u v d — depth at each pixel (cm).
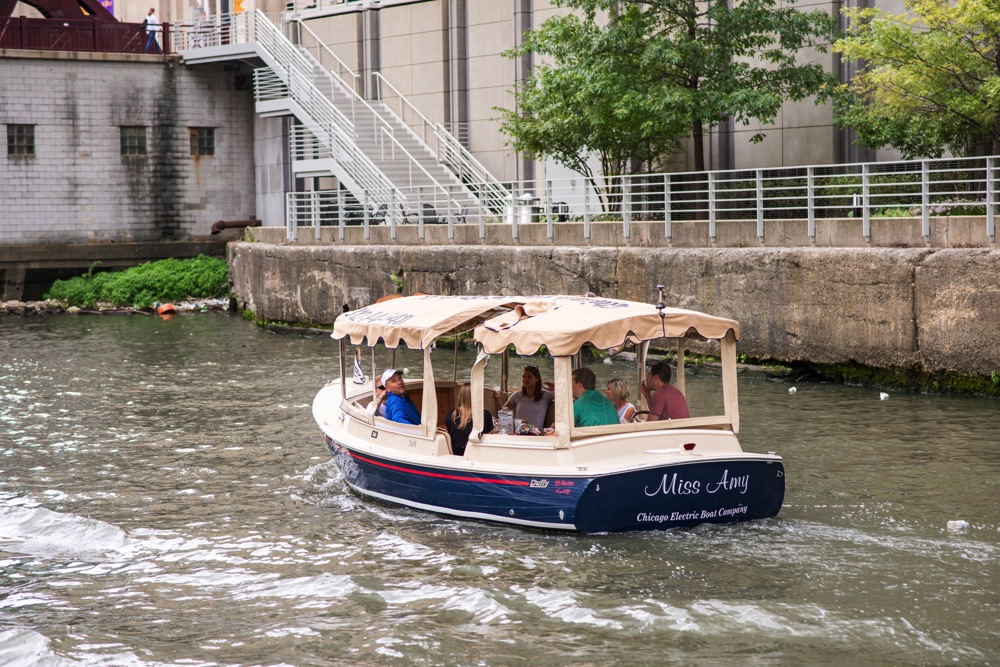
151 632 866
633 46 2397
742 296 1923
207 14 4006
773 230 1945
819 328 1825
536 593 905
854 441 1401
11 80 3519
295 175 3359
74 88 3606
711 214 2019
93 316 3306
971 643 789
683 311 1049
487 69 3328
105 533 1112
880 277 1739
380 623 865
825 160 2580
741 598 880
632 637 818
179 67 3744
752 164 2711
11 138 3538
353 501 1212
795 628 819
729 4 2730
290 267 2872
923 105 2019
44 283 3628
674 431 1052
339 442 1231
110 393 1930
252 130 3872
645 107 2288
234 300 3353
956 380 1678
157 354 2431
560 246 2269
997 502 1124
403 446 1154
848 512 1101
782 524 1060
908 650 781
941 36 1895
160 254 3691
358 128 3297
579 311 1073
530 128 2570
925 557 965
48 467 1398
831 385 1808
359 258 2662
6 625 885
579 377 1070
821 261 1812
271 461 1408
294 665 796
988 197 1662
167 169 3750
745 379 1888
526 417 1107
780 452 1355
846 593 885
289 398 1853
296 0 3888
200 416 1709
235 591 949
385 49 3556
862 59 2494
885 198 2156
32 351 2495
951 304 1659
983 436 1402
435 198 2797
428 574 965
